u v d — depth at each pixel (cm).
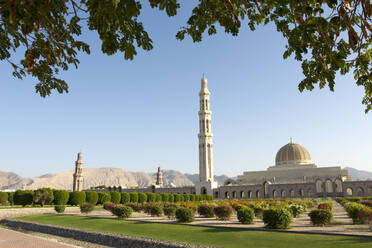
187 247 1895
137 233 2514
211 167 12688
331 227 2664
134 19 916
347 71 1086
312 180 11944
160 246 2045
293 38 989
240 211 3025
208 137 12794
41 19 799
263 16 1065
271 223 2534
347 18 839
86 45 1043
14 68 1096
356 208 2906
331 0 827
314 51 1002
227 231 2412
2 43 982
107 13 757
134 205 5062
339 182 11569
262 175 13262
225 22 1066
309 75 1086
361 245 1708
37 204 6247
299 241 1895
